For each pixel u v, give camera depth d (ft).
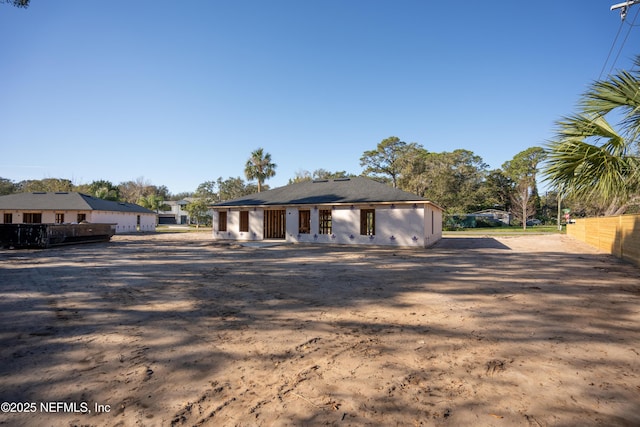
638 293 20.40
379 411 7.82
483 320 15.08
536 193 148.97
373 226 56.08
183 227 166.09
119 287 22.27
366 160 165.58
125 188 229.86
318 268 31.12
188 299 18.98
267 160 119.65
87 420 7.50
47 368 10.13
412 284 23.53
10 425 7.27
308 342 12.37
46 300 18.70
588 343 12.19
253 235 67.36
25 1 23.39
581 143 20.70
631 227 34.94
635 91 18.47
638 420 7.46
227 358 10.93
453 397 8.46
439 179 141.18
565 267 31.65
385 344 12.17
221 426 7.25
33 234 49.49
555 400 8.30
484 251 47.70
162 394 8.64
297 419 7.51
